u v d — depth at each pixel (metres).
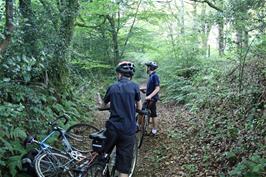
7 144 5.52
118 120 5.02
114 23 15.91
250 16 8.59
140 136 8.28
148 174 6.45
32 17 7.48
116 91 5.12
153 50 16.95
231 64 10.95
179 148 7.46
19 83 7.23
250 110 7.23
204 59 14.38
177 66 14.85
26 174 5.52
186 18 18.08
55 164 5.53
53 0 8.73
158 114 11.66
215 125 7.81
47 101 8.04
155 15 16.05
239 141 6.21
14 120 6.32
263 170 4.90
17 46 6.77
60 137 6.53
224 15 9.03
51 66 8.75
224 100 8.81
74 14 8.97
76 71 12.29
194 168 6.18
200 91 11.36
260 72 8.43
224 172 5.68
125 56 17.09
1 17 6.36
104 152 5.10
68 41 9.01
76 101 9.86
